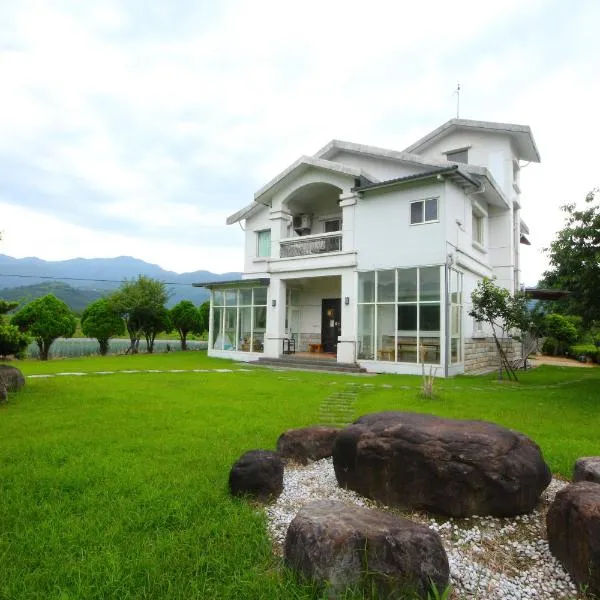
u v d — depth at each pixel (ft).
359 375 49.49
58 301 73.10
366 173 58.80
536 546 11.09
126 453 17.95
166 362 63.36
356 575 8.71
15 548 10.49
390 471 13.15
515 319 46.60
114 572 9.48
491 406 29.86
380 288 54.34
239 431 21.75
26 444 19.08
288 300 72.02
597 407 29.94
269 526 11.97
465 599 9.17
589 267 37.73
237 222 76.79
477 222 63.93
